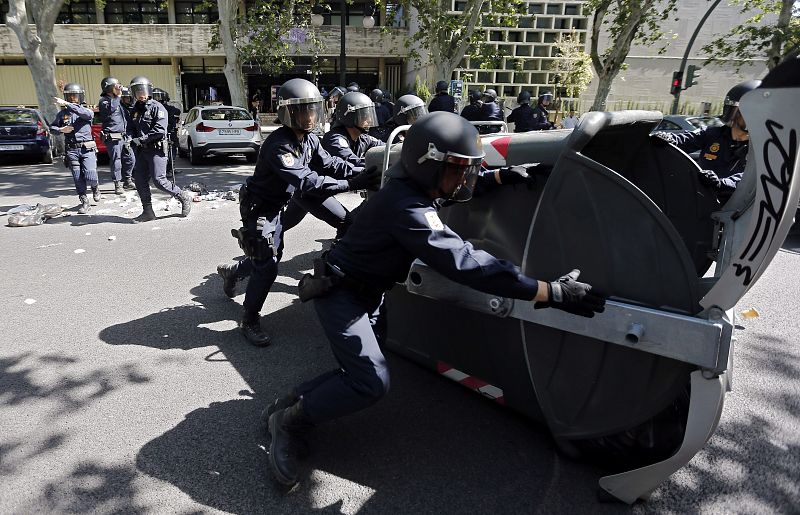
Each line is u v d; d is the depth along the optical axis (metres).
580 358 2.29
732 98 3.97
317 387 2.31
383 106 9.35
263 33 19.08
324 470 2.48
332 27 27.53
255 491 2.34
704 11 23.14
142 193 7.26
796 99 1.56
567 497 2.31
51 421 2.83
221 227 7.02
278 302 4.56
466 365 2.98
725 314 1.88
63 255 5.73
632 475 2.15
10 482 2.37
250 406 2.99
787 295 4.81
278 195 3.58
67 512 2.20
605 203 2.04
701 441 1.98
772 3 20.09
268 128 26.16
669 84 23.78
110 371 3.36
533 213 2.45
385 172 2.98
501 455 2.59
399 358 3.53
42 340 3.77
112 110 9.26
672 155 2.84
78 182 7.60
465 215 2.73
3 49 27.72
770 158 1.64
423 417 2.90
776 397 3.14
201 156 14.20
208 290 4.77
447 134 1.96
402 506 2.26
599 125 2.05
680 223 2.95
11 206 8.24
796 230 7.01
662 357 2.06
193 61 29.52
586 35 21.59
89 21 29.27
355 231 2.28
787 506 2.26
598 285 2.14
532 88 21.78
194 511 2.22
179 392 3.13
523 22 21.19
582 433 2.38
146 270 5.29
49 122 15.52
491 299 2.49
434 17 14.89
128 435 2.72
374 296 2.36
